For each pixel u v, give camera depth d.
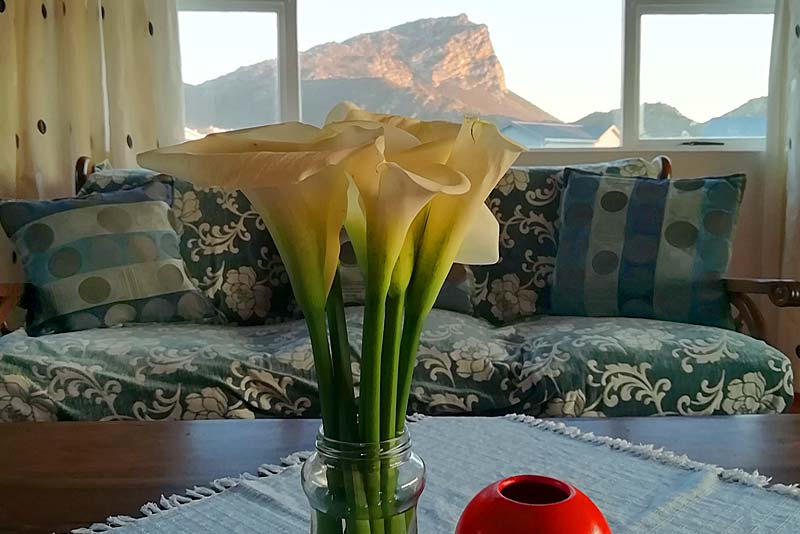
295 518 0.83
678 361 1.69
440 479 0.94
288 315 2.31
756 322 1.97
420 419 1.19
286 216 0.50
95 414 1.61
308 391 1.67
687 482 0.91
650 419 1.19
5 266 2.72
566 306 2.19
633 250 2.12
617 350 1.71
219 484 0.92
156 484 0.93
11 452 1.05
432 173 0.50
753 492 0.89
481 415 1.69
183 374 1.65
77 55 2.75
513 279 2.31
